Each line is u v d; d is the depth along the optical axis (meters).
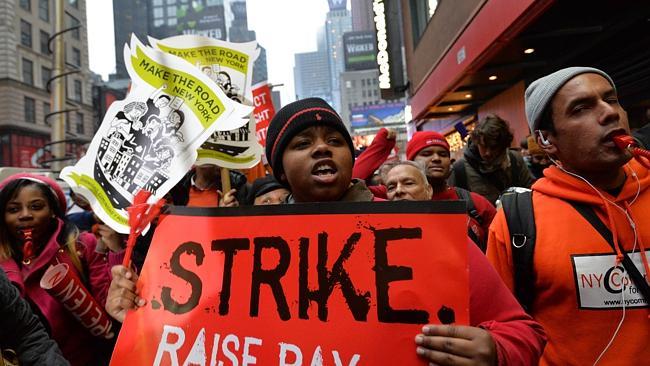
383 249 1.26
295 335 1.28
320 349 1.25
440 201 1.23
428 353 1.10
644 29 6.70
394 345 1.18
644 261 1.45
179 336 1.41
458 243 1.20
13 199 2.23
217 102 1.77
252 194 3.24
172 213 1.57
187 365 1.37
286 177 1.53
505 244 1.70
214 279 1.43
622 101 7.42
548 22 7.21
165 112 1.82
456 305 1.16
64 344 2.14
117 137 1.87
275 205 1.41
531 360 1.13
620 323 1.45
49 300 2.14
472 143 3.76
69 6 37.72
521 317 1.22
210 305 1.40
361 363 1.20
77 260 2.33
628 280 1.46
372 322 1.22
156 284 1.50
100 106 35.66
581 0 6.50
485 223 3.05
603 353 1.47
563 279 1.54
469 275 1.24
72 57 37.53
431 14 15.20
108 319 2.08
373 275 1.25
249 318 1.35
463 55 9.75
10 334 1.57
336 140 1.45
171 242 1.53
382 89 20.41
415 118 17.42
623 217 1.51
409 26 18.81
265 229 1.40
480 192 3.69
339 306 1.26
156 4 116.56
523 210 1.69
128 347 1.44
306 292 1.31
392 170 2.66
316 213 1.36
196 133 1.77
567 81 1.56
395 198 2.60
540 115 1.64
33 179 2.34
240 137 2.46
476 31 8.77
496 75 10.20
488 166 3.67
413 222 1.25
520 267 1.65
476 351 1.05
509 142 3.58
